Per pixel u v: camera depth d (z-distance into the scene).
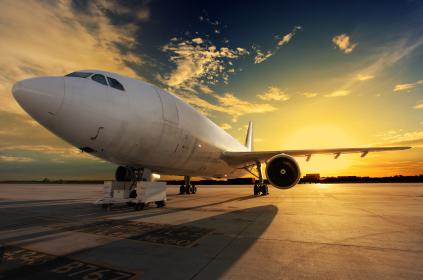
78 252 4.42
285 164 12.21
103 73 8.83
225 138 16.88
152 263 3.84
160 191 10.75
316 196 17.20
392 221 7.05
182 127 10.86
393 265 3.63
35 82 6.89
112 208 10.71
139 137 8.91
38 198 17.30
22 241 5.22
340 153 15.71
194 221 7.36
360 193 20.33
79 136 7.62
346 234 5.52
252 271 3.46
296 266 3.62
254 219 7.61
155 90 10.34
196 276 3.32
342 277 3.22
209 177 18.53
